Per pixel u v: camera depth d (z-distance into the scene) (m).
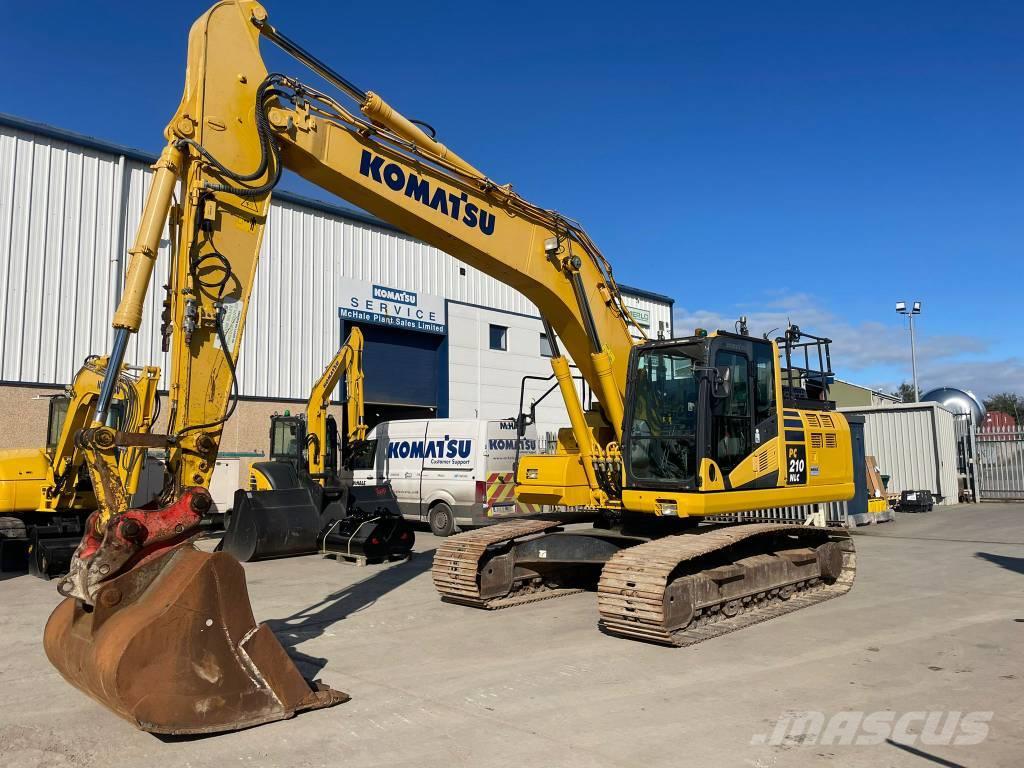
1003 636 7.16
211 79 5.83
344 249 21.19
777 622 7.84
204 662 4.59
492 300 25.31
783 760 4.25
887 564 11.84
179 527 4.86
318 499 12.97
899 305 37.44
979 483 25.56
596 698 5.36
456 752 4.38
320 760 4.29
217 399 5.67
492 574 8.81
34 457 11.95
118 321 5.07
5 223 15.32
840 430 9.86
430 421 16.11
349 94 6.80
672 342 8.16
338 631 7.50
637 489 8.14
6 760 4.34
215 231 5.75
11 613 8.59
